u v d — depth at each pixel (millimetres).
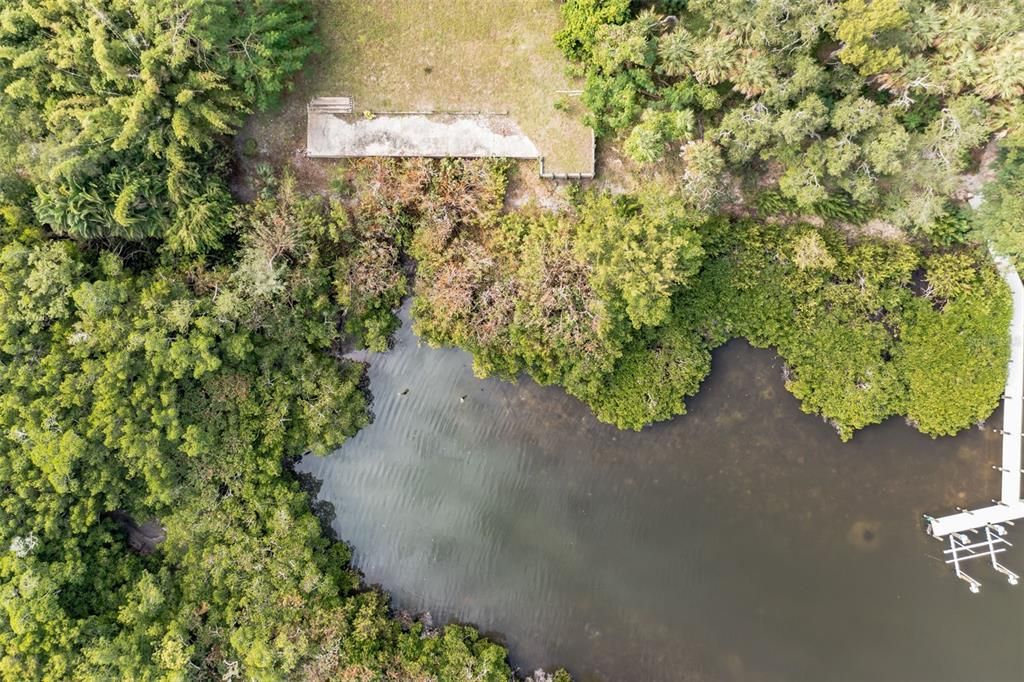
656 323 25031
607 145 26969
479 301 26438
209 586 26141
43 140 24188
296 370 26797
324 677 25531
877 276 26250
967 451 27531
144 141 24250
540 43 26594
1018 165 24141
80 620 24047
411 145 27156
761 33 23062
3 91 23672
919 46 23625
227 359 26031
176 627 24875
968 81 23156
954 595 27641
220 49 23734
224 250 26922
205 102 24234
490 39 26766
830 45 24422
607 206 25797
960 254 26297
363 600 27500
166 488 25312
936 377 26594
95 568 25562
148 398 24156
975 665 27453
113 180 24188
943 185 24234
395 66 26922
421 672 26172
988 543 27234
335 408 27250
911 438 27641
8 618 23422
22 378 23312
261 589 25672
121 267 25516
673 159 26766
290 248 25891
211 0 23328
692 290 27125
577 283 25703
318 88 27000
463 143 27062
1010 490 27109
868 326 26641
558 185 27359
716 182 25641
